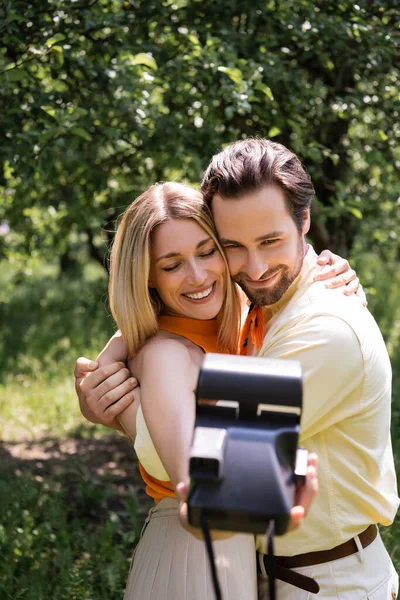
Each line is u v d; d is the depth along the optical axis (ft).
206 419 4.20
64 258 44.80
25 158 10.95
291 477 4.13
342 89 14.20
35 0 10.82
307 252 6.56
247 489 3.92
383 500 6.22
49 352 24.81
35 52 10.52
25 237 19.63
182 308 6.41
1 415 19.10
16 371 22.99
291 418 4.19
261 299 6.29
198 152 12.84
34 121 11.53
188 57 11.51
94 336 26.66
